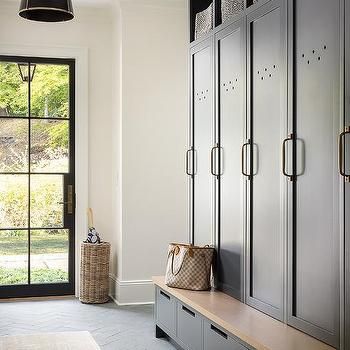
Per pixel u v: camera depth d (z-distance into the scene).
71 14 3.68
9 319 5.12
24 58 5.95
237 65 3.85
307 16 3.01
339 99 2.71
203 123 4.43
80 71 6.05
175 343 4.41
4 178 5.94
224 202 4.05
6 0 5.75
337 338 2.72
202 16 4.61
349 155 2.63
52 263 6.03
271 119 3.38
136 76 5.76
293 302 3.12
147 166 5.79
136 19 5.75
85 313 5.36
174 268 4.32
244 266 3.73
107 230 6.15
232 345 3.22
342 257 2.68
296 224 3.10
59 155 6.05
